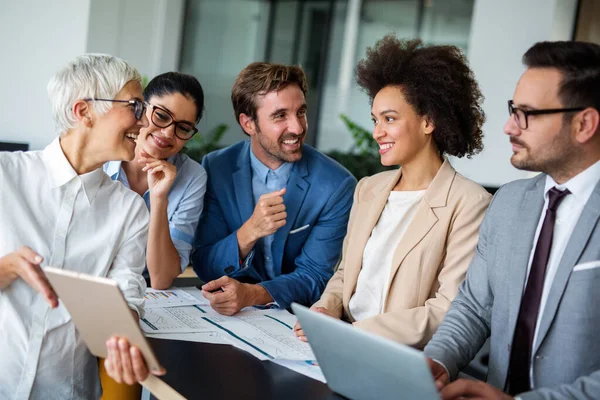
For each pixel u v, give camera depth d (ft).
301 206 8.60
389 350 4.24
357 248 7.18
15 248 5.70
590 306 5.07
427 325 6.38
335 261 8.66
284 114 8.21
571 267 5.15
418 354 4.07
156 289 7.97
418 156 6.95
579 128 5.18
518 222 5.68
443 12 27.02
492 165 19.39
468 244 6.56
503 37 19.42
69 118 5.83
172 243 8.01
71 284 4.74
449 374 5.43
